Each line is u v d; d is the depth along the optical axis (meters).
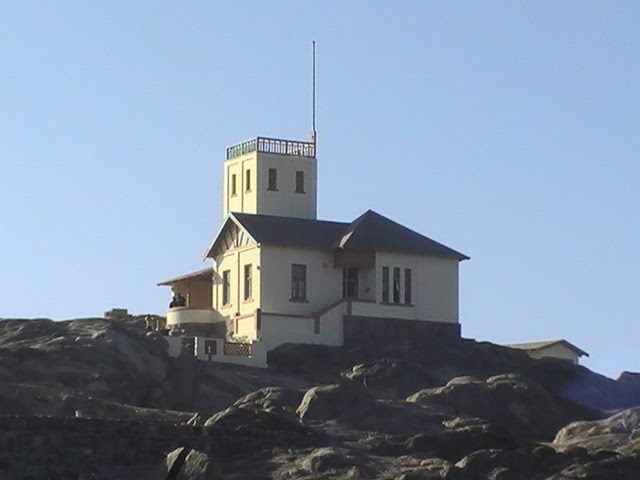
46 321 106.62
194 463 72.06
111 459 73.81
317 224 123.50
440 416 92.88
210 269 125.06
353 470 74.50
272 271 119.00
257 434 77.88
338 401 89.75
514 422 101.56
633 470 77.44
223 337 119.50
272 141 127.81
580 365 118.38
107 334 103.31
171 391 103.31
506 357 117.44
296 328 117.31
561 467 77.44
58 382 97.12
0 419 73.62
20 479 71.62
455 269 123.56
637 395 115.56
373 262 121.00
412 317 121.25
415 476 74.12
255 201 126.50
